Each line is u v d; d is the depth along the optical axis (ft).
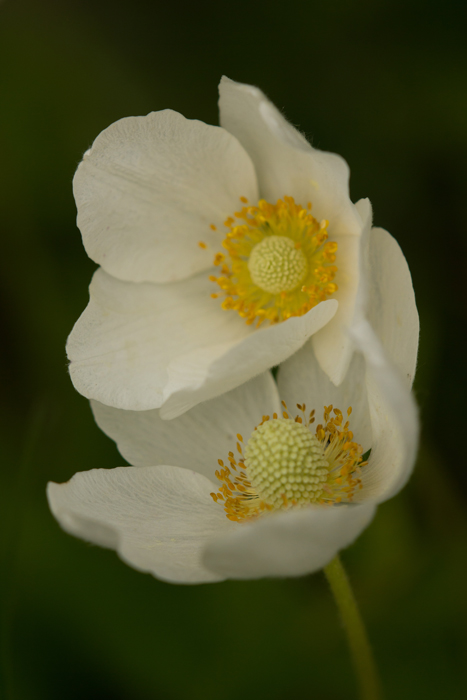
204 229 1.15
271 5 1.25
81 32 1.26
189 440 1.13
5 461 1.23
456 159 1.23
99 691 1.18
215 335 1.16
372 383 1.07
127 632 1.19
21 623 1.19
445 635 1.19
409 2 1.23
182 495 1.12
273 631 1.19
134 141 1.12
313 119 1.24
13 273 1.26
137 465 1.13
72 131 1.26
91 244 1.14
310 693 1.18
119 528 1.09
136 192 1.13
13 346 1.25
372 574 1.20
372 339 1.02
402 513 1.21
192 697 1.18
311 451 1.10
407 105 1.23
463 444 1.21
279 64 1.25
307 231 1.14
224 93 1.11
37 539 1.21
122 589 1.20
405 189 1.23
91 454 1.23
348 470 1.10
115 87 1.25
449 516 1.20
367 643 1.10
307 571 1.04
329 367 1.12
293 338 1.10
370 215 1.08
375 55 1.24
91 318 1.14
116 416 1.14
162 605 1.20
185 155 1.13
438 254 1.23
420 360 1.20
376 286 1.10
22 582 1.20
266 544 1.02
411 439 1.02
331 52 1.24
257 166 1.14
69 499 1.09
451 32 1.23
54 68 1.26
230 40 1.25
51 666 1.19
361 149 1.24
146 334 1.15
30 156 1.26
